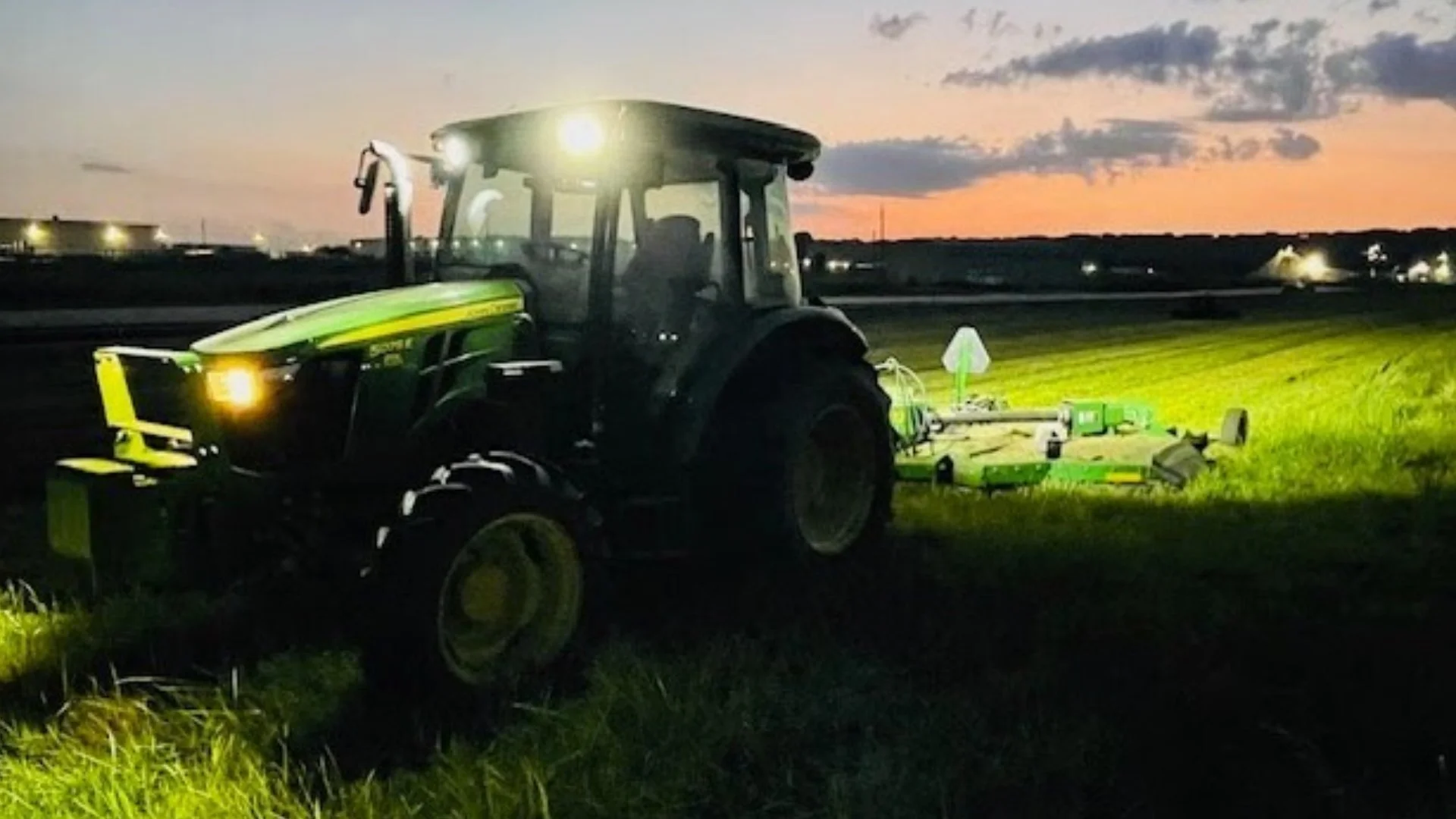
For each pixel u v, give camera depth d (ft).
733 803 13.76
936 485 29.35
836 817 13.26
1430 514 26.37
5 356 54.60
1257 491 28.96
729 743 14.89
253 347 16.35
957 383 36.91
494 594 16.74
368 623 15.85
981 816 13.44
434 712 15.85
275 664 17.66
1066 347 78.02
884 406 23.09
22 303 90.99
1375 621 19.21
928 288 183.32
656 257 19.88
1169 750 14.69
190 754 14.83
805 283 23.67
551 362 18.74
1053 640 18.47
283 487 16.79
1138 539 24.39
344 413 17.17
